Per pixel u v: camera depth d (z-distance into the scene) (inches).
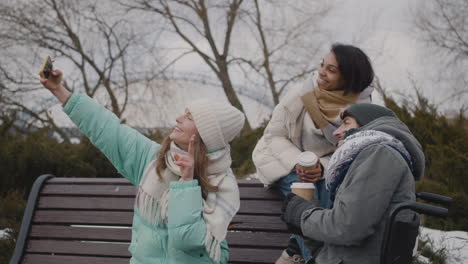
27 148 288.0
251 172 376.5
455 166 231.5
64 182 151.3
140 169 113.7
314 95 126.1
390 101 303.4
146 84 808.3
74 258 144.6
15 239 194.5
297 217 100.2
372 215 88.4
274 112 131.3
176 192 100.0
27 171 282.2
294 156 127.9
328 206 123.0
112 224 145.5
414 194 93.2
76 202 148.6
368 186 88.7
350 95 125.1
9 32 724.7
